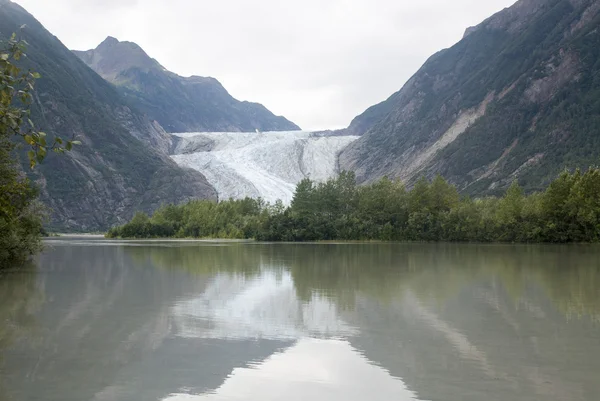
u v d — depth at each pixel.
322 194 120.62
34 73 12.55
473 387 13.60
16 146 32.12
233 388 13.66
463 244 98.62
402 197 115.12
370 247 87.31
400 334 19.42
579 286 33.16
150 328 20.50
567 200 93.88
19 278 38.72
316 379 14.35
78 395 13.20
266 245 96.25
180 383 14.03
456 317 22.64
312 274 40.84
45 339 18.81
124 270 44.81
